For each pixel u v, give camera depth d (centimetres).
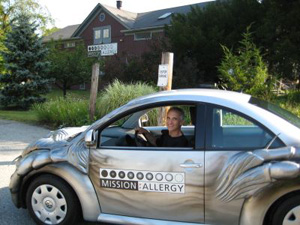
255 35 1848
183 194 316
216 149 309
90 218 354
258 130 305
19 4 2664
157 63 1561
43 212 372
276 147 292
